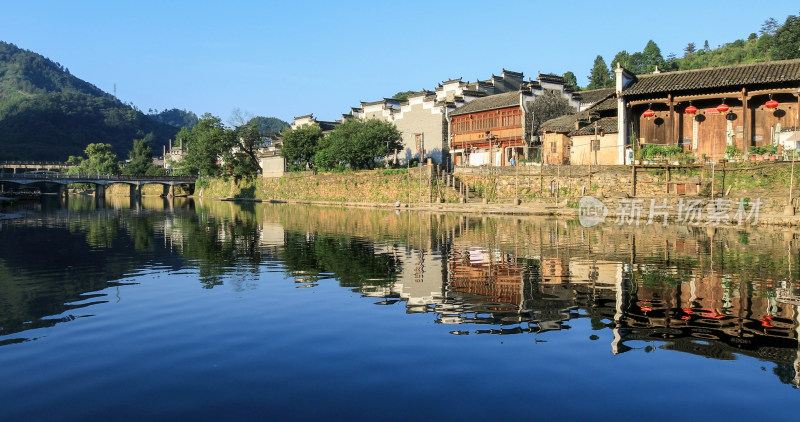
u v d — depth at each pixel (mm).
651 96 42938
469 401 7730
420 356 9602
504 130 62312
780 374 8703
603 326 11461
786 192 35125
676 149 40562
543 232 31344
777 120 39531
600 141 48062
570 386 8242
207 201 95250
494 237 29047
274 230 35031
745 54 114938
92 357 9758
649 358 9438
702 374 8703
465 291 15219
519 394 7957
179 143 174500
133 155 153750
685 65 123562
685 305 13219
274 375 8781
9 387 8414
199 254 23547
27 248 25844
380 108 79312
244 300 14234
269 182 90688
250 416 7348
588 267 19000
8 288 16016
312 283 16609
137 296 14812
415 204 56969
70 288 15992
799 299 13773
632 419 7180
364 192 67688
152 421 7234
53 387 8406
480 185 55531
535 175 49750
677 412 7383
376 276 17766
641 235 29047
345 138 69688
